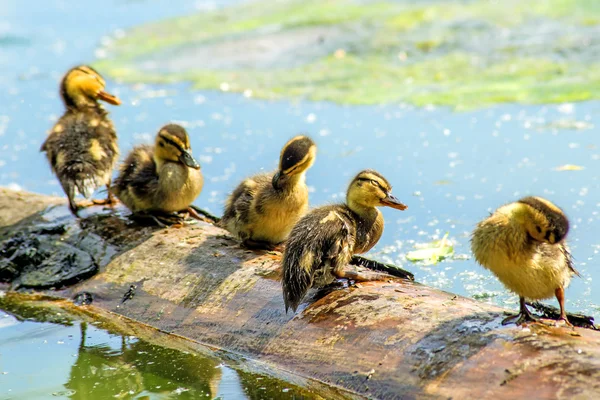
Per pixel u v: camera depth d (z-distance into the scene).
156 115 20.70
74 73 14.47
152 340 11.07
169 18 31.50
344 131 18.89
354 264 11.30
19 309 12.22
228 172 17.20
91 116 14.02
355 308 9.80
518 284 8.97
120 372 10.47
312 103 20.88
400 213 14.77
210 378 10.05
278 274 10.96
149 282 11.83
